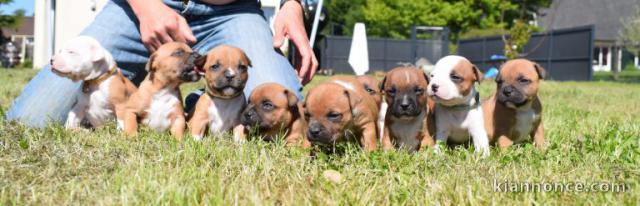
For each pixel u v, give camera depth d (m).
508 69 2.23
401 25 18.34
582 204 1.66
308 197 1.69
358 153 2.03
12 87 4.22
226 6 2.61
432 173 1.90
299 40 2.54
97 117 2.34
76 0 5.99
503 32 15.16
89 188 1.71
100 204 1.62
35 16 11.54
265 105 2.17
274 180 1.79
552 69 12.29
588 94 5.76
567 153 2.11
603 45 23.38
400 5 17.58
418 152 2.09
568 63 11.89
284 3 2.68
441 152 2.08
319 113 2.08
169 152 1.96
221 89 2.19
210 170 1.85
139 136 2.17
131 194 1.65
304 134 2.23
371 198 1.70
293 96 2.19
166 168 1.86
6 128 2.17
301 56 2.54
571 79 11.84
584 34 11.50
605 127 2.60
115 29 2.48
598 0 24.75
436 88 2.16
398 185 1.79
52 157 1.90
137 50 2.52
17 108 2.42
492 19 17.30
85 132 2.22
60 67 2.22
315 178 1.82
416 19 17.61
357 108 2.10
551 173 1.90
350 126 2.12
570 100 4.83
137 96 2.27
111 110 2.32
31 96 2.40
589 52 11.37
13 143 2.02
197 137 2.22
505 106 2.23
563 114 3.32
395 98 2.14
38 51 11.58
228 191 1.70
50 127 2.23
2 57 15.10
